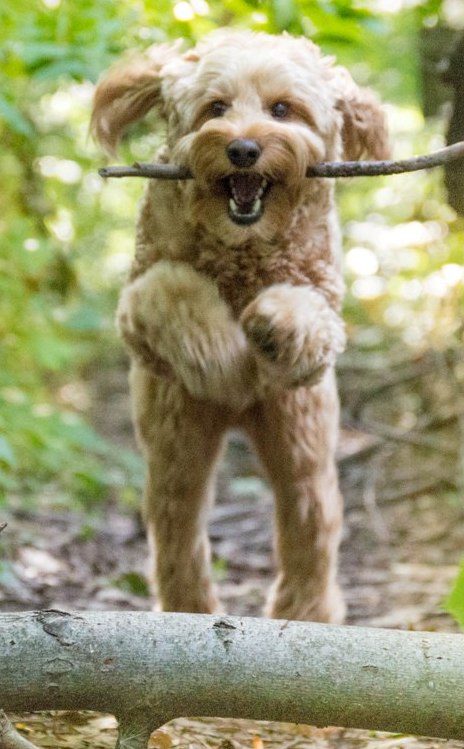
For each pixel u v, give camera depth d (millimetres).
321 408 6605
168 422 6598
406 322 14984
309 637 4047
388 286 14648
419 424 13102
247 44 5996
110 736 5086
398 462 13297
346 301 15578
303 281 6145
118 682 3928
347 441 14664
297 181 5738
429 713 3963
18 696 3877
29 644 3895
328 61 6363
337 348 6008
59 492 12086
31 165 13484
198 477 6711
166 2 8727
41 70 8562
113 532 11312
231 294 6207
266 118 5766
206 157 5633
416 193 14266
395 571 10070
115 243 21047
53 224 14906
